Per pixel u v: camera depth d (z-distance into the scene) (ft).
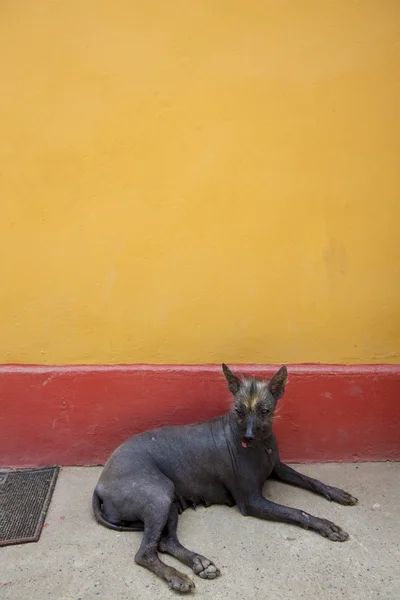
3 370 5.25
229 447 4.71
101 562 4.18
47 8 4.95
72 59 5.01
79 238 5.21
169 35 4.99
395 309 5.33
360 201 5.19
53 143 5.10
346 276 5.28
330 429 5.39
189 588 3.83
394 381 5.31
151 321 5.32
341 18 4.99
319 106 5.08
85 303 5.29
